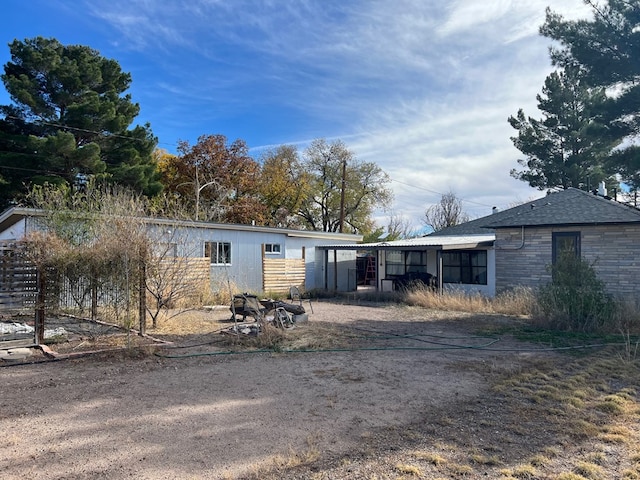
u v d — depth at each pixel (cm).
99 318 920
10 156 2233
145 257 928
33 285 840
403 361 752
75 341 874
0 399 543
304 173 4034
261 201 3781
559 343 908
